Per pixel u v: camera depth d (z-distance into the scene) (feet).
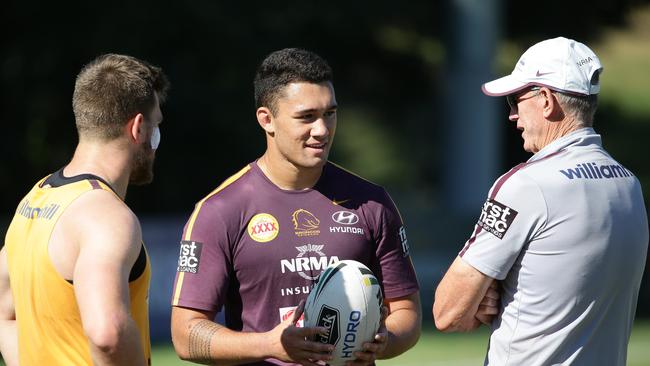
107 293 40.42
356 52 318.45
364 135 342.23
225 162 270.26
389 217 53.31
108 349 39.91
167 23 246.06
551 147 47.70
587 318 46.75
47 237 43.06
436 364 121.39
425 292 181.37
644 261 49.29
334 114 51.52
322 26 285.23
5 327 48.37
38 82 254.06
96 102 44.83
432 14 304.30
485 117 242.78
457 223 207.62
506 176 47.55
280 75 50.57
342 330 47.16
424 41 331.57
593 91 47.70
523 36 321.73
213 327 50.24
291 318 48.06
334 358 47.57
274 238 51.37
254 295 51.49
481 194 241.96
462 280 47.65
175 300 51.34
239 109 263.90
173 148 264.72
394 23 306.55
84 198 43.16
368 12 288.30
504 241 46.75
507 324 47.70
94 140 45.14
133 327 40.68
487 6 242.37
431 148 341.62
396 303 53.57
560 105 47.60
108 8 242.78
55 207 43.52
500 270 47.01
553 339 46.65
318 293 47.85
